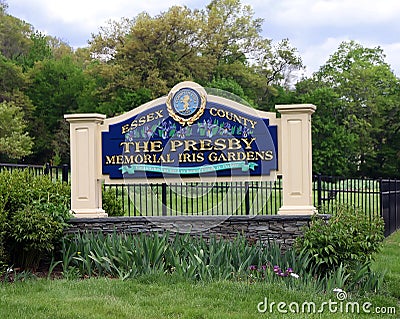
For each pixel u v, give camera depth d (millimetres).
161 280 8062
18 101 49812
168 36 48031
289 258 8617
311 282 7961
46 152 53062
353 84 56938
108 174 10398
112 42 50250
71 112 52781
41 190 9789
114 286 7809
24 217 8906
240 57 54062
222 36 51344
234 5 53219
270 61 56375
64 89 53344
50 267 8844
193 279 8156
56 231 9195
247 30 53625
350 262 8516
